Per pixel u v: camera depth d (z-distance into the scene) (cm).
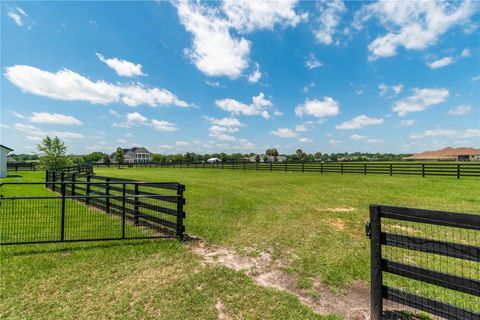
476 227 206
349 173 2234
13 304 287
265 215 736
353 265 403
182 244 495
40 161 2322
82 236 531
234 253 457
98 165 4916
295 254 452
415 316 265
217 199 1005
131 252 445
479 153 8812
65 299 300
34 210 755
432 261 412
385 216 261
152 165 4856
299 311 284
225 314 278
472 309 278
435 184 1365
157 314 276
